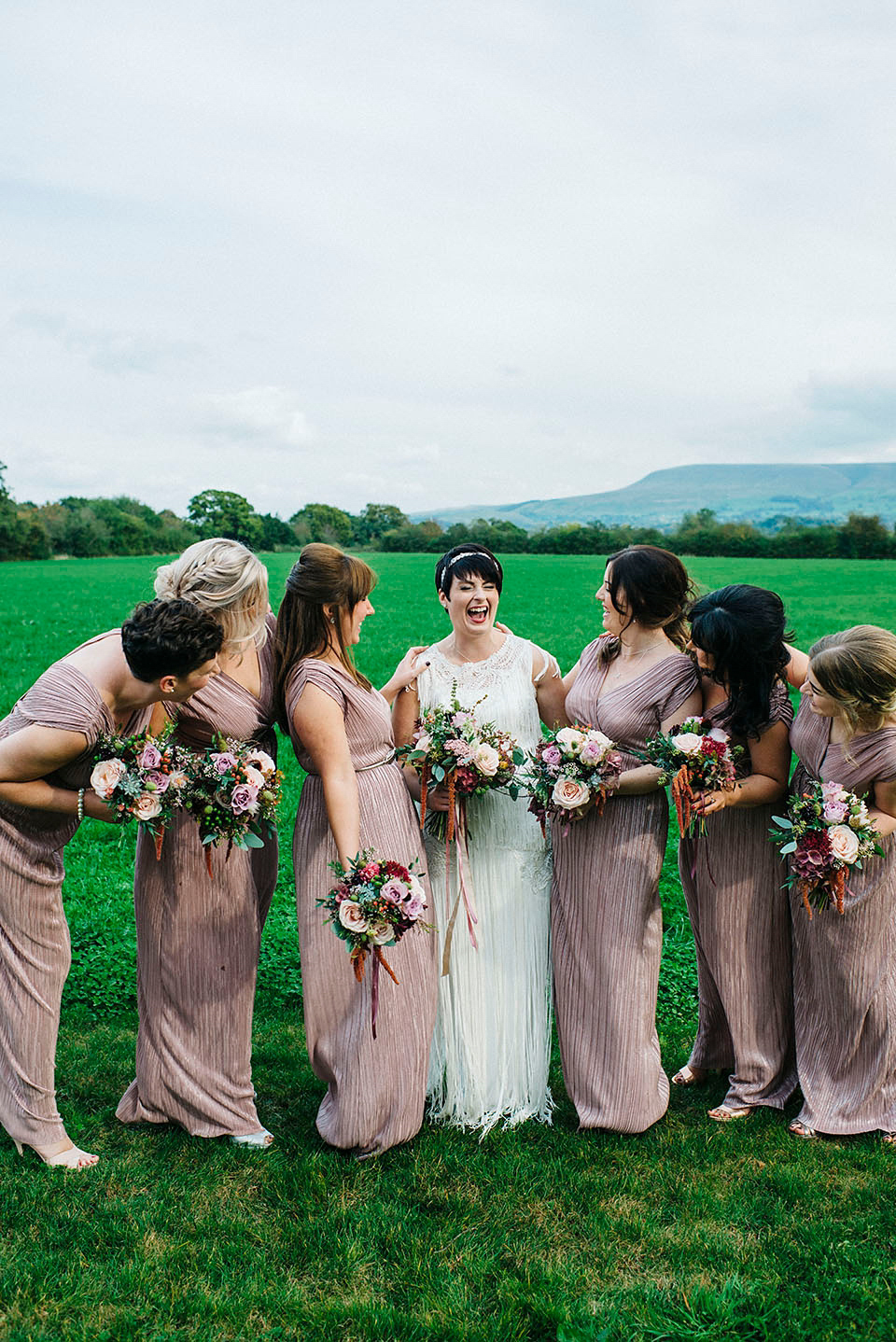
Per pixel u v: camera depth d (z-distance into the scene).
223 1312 2.67
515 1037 3.80
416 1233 3.02
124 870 6.63
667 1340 2.57
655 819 3.71
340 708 3.43
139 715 3.31
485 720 3.89
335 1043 3.49
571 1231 3.07
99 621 25.48
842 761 3.48
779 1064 3.81
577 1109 3.73
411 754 3.64
